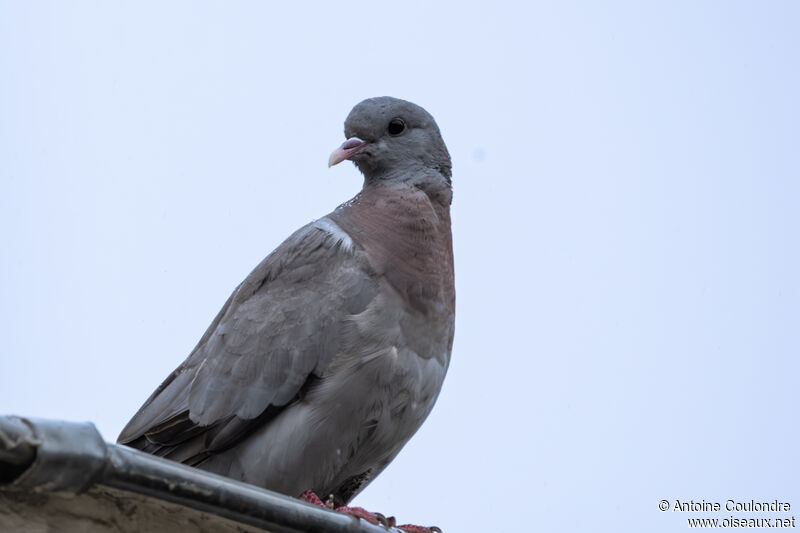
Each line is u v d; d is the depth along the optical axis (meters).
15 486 6.08
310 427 11.32
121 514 6.99
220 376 11.61
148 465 6.49
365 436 11.60
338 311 11.52
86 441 6.15
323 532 7.56
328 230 12.29
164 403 11.84
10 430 5.92
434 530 11.14
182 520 7.29
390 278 11.72
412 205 12.41
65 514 6.76
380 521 10.46
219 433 11.46
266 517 7.19
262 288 12.16
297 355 11.45
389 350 11.43
